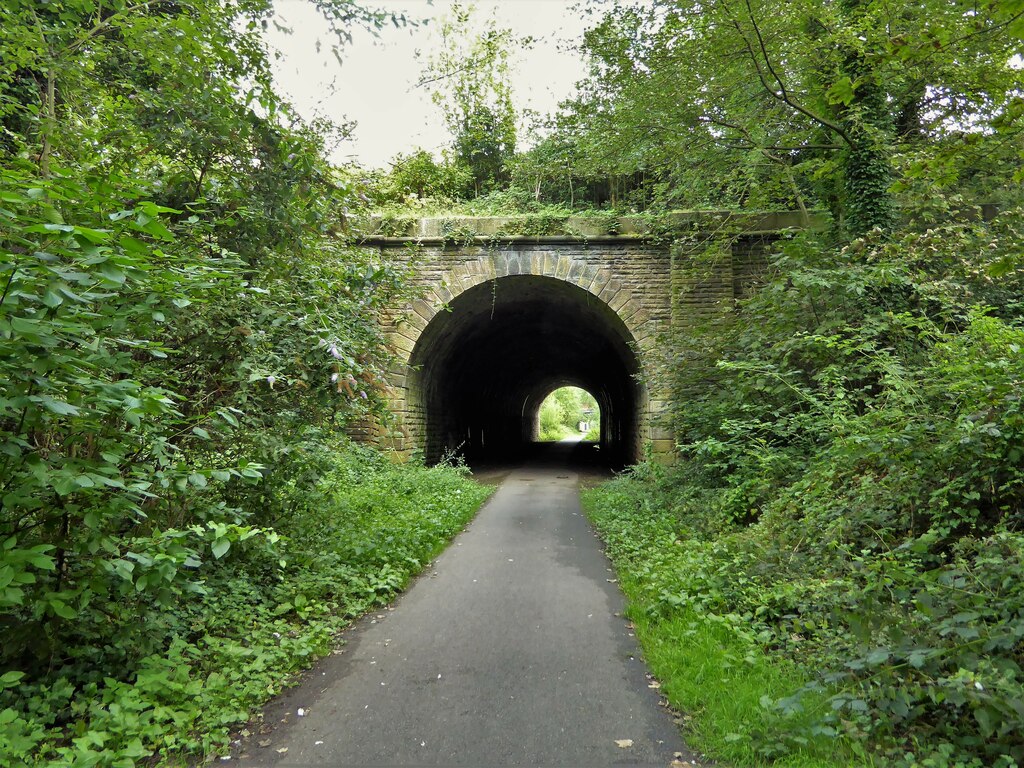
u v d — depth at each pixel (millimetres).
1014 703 2260
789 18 7840
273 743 2953
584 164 11070
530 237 11953
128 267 2443
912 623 2961
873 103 8555
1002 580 3029
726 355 8539
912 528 4387
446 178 14703
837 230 9523
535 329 19156
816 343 6922
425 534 7191
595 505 9930
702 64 8578
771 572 4820
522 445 32688
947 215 8102
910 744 2717
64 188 2609
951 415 4625
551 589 5633
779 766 2607
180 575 3189
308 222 5336
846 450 4965
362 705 3355
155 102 4551
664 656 3883
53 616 3082
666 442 11766
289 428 5094
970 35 3932
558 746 2922
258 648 3826
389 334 11820
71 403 2539
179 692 3186
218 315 4395
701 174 10258
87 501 2814
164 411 2773
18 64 4094
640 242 11938
